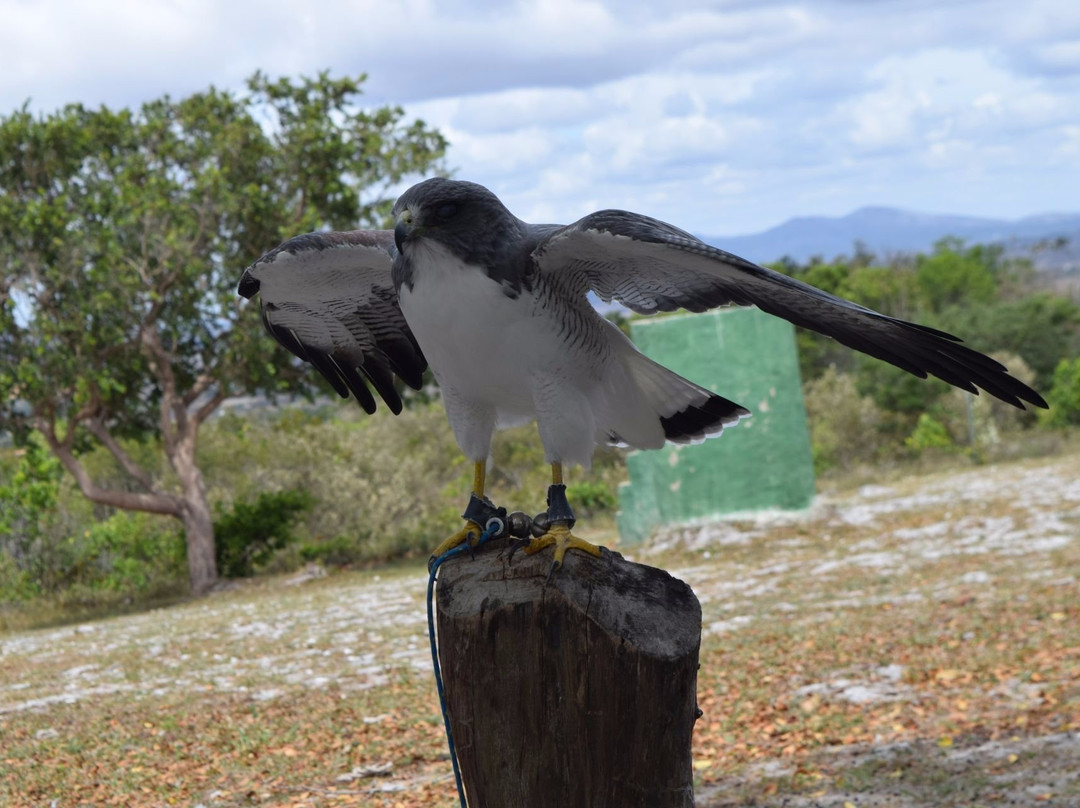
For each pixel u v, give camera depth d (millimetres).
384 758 8164
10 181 20641
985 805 6309
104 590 23125
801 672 9797
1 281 19344
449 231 3584
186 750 8688
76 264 19391
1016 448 31266
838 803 6633
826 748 7754
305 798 7352
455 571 3557
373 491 26578
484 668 3385
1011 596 11852
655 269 3566
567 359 3779
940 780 6805
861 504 21641
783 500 19047
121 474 28672
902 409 37219
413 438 33781
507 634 3365
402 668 11203
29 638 17094
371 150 22188
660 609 3369
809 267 77875
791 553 17203
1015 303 48406
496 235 3609
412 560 24484
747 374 18891
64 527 23250
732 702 9133
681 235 3324
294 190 22406
